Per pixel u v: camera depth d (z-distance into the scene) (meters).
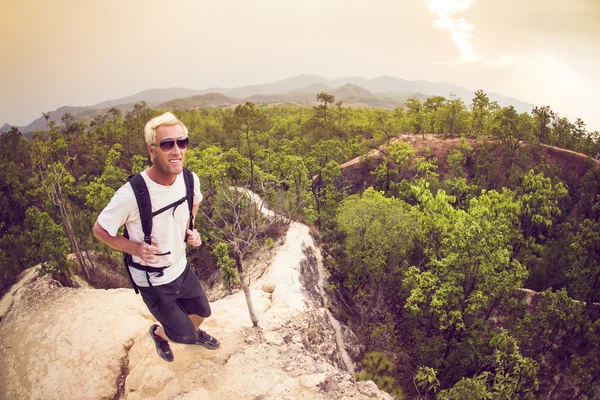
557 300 27.88
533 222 43.91
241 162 43.94
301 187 41.94
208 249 30.36
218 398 6.00
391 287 30.42
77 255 27.22
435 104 88.88
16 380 8.51
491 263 24.66
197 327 6.06
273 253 27.31
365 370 19.55
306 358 7.32
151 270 4.58
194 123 107.94
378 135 78.00
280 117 140.00
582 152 79.25
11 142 78.56
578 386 26.86
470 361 24.42
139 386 6.53
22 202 56.38
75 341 9.01
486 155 69.44
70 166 67.25
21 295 12.16
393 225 29.91
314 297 24.34
